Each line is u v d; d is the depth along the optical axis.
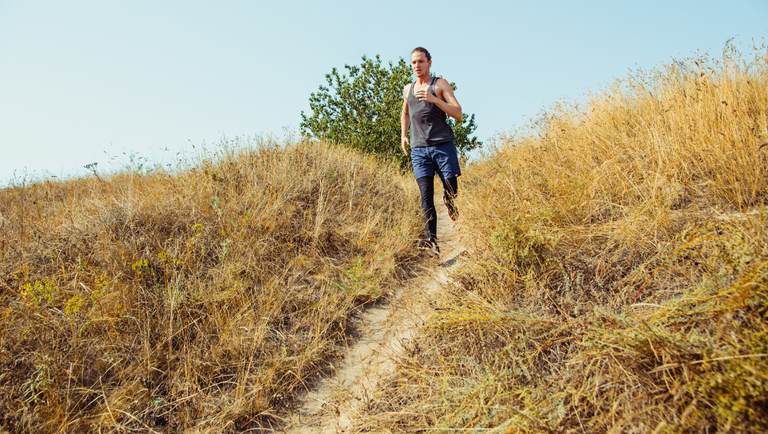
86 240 3.24
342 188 5.09
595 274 2.31
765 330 1.36
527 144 5.26
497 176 4.36
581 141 4.24
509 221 2.71
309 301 3.03
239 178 4.64
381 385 2.13
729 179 2.48
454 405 1.78
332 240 4.02
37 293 2.53
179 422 2.01
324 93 11.70
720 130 2.96
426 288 3.13
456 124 11.46
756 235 1.82
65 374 2.11
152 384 2.20
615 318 1.77
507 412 1.59
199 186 4.22
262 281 3.13
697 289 1.74
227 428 2.00
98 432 1.89
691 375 1.37
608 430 1.39
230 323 2.57
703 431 1.24
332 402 2.14
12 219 3.70
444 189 3.93
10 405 1.94
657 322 1.69
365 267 3.60
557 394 1.56
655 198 2.64
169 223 3.62
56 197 5.23
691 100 3.63
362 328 2.82
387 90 10.97
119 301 2.61
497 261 2.73
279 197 4.27
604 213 2.92
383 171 6.35
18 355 2.18
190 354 2.36
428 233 3.84
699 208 2.53
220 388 2.23
